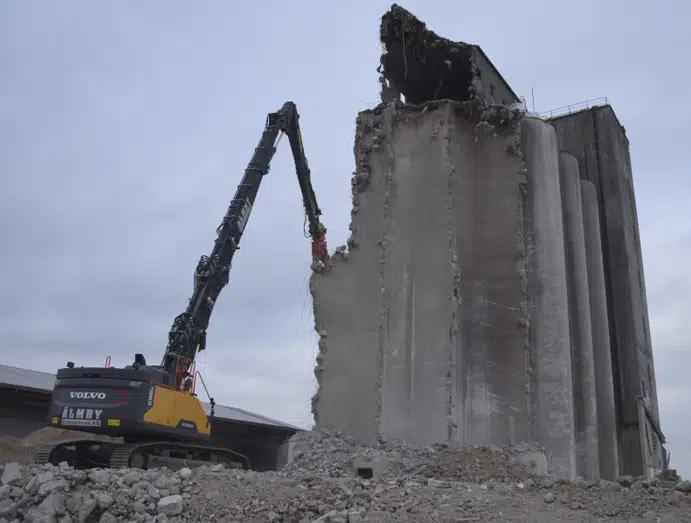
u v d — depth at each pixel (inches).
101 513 415.8
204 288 751.7
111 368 641.0
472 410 655.8
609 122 1067.3
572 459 642.8
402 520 338.6
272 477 462.3
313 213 917.8
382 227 706.2
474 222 714.2
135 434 652.7
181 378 714.2
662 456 1069.8
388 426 634.2
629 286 995.9
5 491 438.9
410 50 772.0
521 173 721.6
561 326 688.4
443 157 707.4
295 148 897.5
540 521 330.0
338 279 708.0
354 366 672.4
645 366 1031.0
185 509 405.4
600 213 1038.4
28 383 1069.8
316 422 666.2
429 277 671.8
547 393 663.1
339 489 399.9
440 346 645.3
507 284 692.1
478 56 782.5
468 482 493.0
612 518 338.0
